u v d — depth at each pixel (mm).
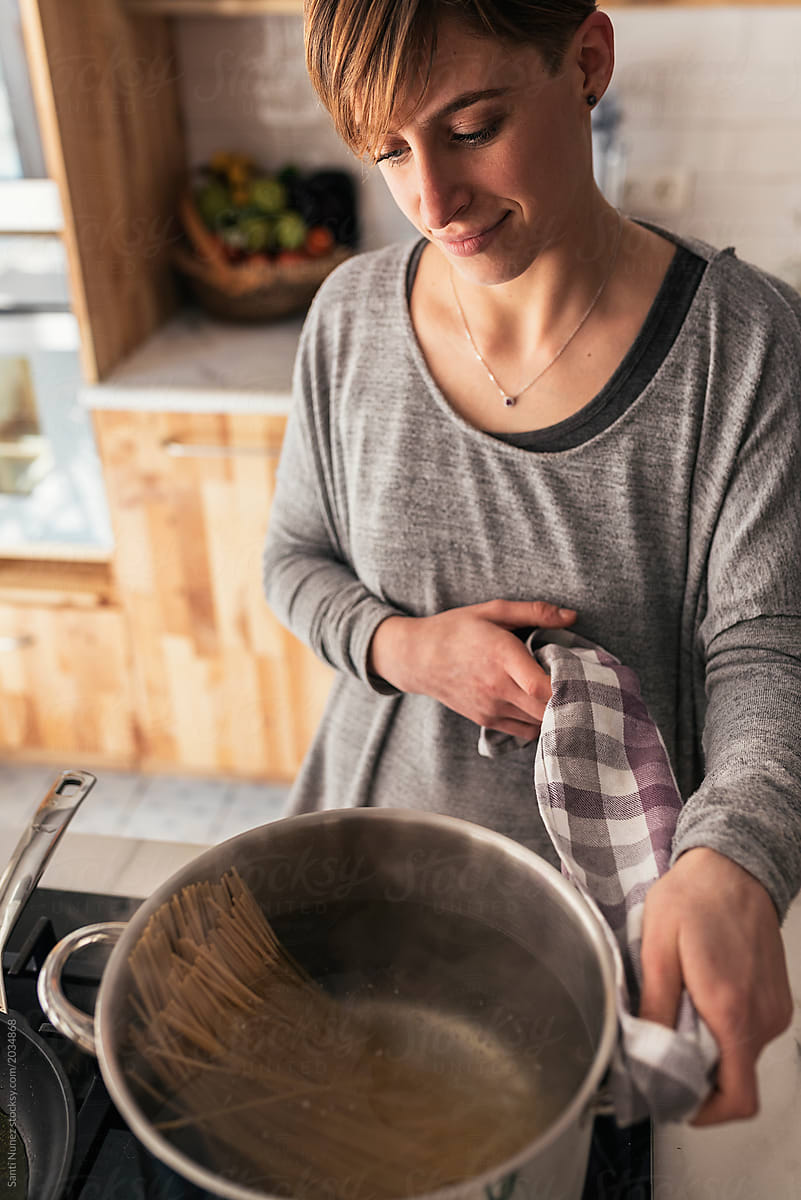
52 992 437
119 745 2068
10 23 1505
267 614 1888
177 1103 408
